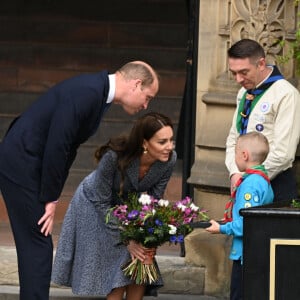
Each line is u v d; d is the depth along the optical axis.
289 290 21.44
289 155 25.80
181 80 42.53
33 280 24.53
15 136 24.45
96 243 26.34
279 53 28.70
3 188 24.58
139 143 25.20
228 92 29.47
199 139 29.80
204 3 29.69
